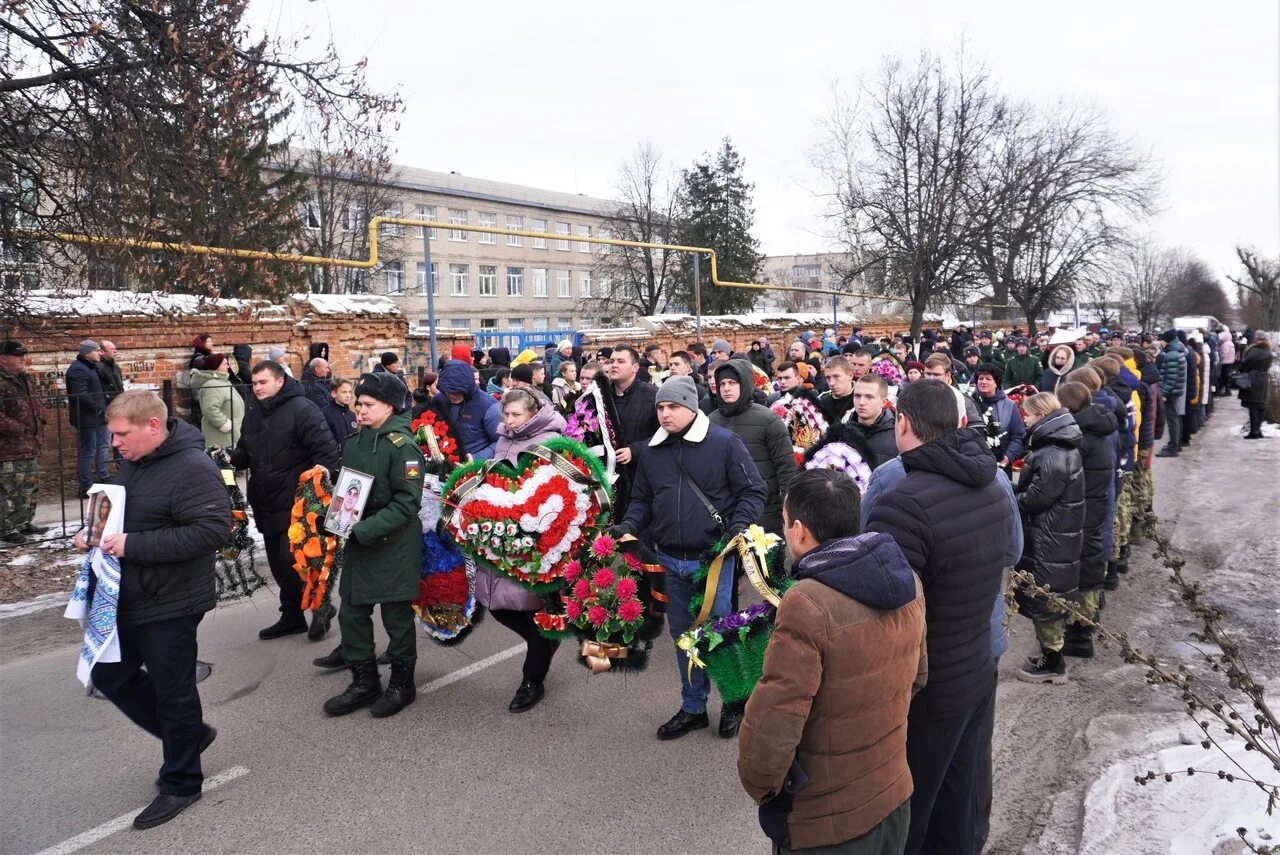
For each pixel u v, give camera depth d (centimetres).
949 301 2859
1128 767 401
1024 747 441
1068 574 511
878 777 229
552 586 467
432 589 507
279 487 574
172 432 373
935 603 273
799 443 729
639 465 462
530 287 5556
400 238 3444
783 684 217
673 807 387
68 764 429
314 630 597
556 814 382
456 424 647
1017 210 2819
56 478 1021
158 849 356
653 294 4512
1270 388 1856
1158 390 1325
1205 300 7094
